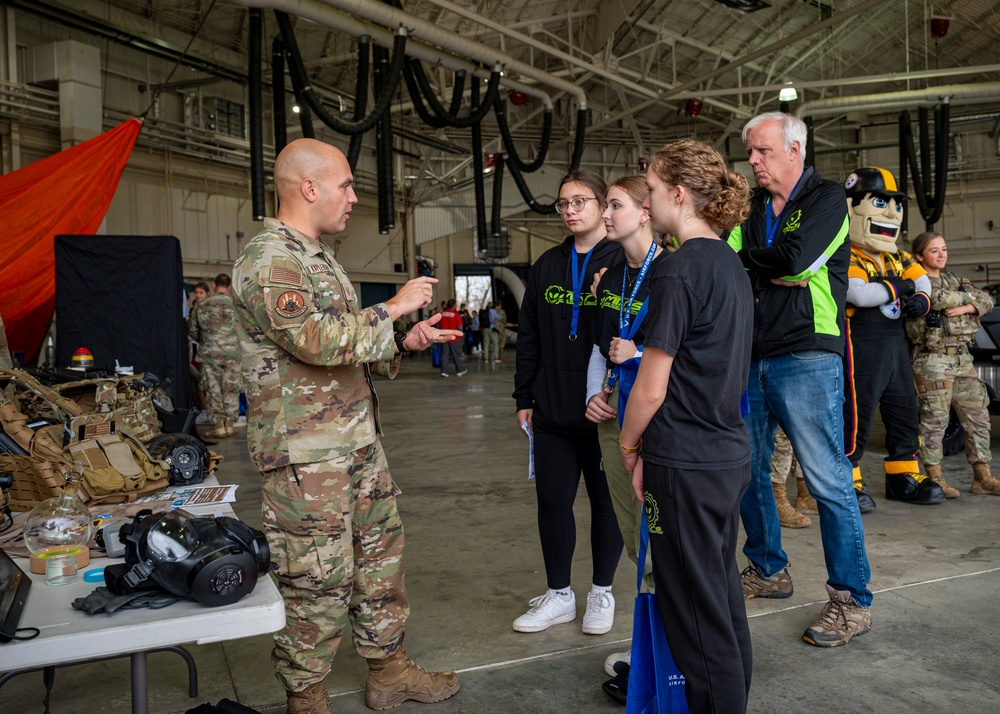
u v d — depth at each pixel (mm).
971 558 3232
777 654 2359
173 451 2594
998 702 2025
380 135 9672
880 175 3941
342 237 20156
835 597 2479
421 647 2494
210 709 1625
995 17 15789
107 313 5926
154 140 13922
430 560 3453
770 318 2516
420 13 13930
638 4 14414
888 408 4254
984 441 4395
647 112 22234
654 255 2182
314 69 15992
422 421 8289
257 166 8562
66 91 11672
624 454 1714
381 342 1744
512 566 3342
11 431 2336
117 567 1326
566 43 13984
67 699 2150
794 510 3889
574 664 2338
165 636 1209
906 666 2250
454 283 25625
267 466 1777
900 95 14484
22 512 2254
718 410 1598
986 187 22656
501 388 11953
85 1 12398
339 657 2441
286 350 1705
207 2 13266
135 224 14156
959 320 4273
